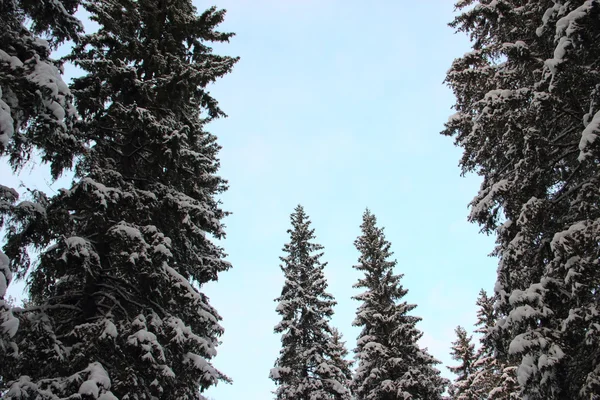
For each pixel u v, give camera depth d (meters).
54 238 9.05
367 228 25.28
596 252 8.15
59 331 10.27
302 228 26.14
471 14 11.24
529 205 9.52
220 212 18.25
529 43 11.37
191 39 14.25
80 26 9.05
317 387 19.97
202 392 11.70
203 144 20.17
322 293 23.70
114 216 10.74
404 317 21.62
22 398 7.27
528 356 8.77
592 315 7.73
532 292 8.91
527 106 10.10
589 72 8.69
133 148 12.21
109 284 10.90
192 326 14.09
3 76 7.23
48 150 8.88
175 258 13.20
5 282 6.55
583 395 7.59
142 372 9.58
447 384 21.39
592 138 7.64
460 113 12.09
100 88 11.37
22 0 8.34
